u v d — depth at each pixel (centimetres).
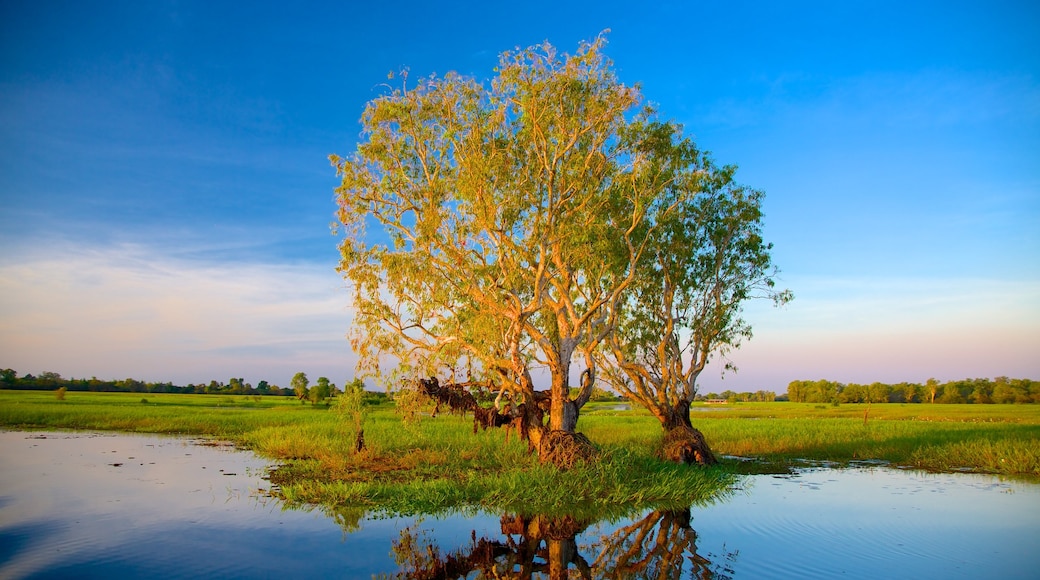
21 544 1458
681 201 2567
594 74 2262
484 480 2166
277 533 1587
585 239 2255
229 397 10744
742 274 3003
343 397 2969
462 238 2414
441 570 1330
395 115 2286
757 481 2467
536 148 2278
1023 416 6919
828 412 8400
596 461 2244
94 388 13088
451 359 2500
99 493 2084
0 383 11775
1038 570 1269
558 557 1434
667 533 1622
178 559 1350
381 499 1969
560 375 2434
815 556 1392
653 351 3061
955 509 1894
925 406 10869
